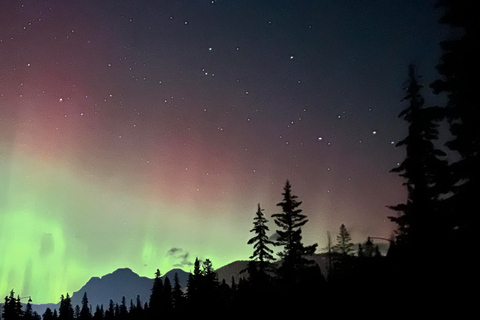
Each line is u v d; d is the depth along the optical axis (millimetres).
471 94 9695
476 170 9305
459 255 10531
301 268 24906
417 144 18062
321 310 17469
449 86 10102
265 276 26672
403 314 11492
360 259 22578
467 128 9570
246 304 25625
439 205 10531
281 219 25750
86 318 72750
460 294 10180
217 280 38281
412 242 14477
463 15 9852
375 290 15352
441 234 11750
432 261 11828
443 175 10328
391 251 17594
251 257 27594
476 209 9219
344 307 15828
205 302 35625
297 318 18406
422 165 17391
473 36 9750
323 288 21781
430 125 18469
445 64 10094
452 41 10203
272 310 22188
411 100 19328
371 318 12680
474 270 10016
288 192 26516
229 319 26719
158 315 48375
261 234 27625
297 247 25250
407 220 15977
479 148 9609
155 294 53875
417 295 11766
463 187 9570
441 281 11102
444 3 10281
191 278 41188
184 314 38156
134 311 66812
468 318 9562
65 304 72375
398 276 14445
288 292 23781
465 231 9945
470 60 9672
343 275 22812
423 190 16156
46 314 71438
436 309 10484
